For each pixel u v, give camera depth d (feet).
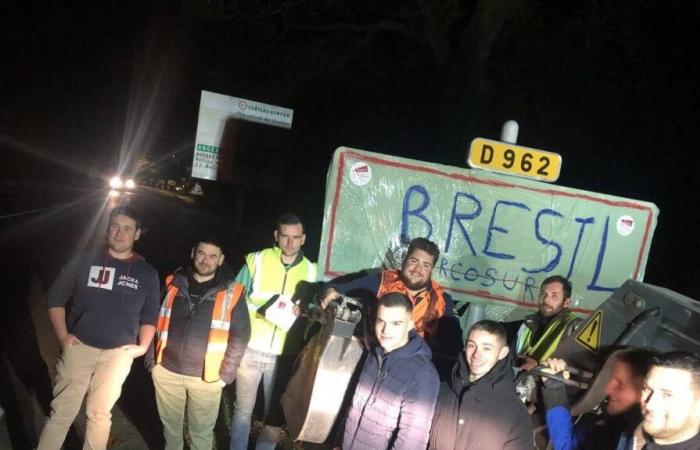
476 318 16.52
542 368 10.53
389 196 15.97
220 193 71.67
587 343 11.37
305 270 15.52
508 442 10.00
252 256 15.58
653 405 8.24
